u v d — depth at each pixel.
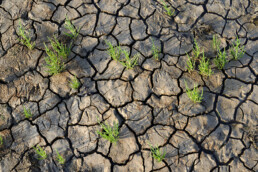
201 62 1.29
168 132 1.24
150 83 1.30
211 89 1.28
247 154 1.20
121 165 1.22
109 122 1.26
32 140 1.26
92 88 1.31
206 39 1.35
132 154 1.22
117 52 1.35
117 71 1.32
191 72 1.31
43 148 1.25
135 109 1.27
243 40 1.34
